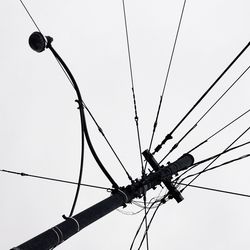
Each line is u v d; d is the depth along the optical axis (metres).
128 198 7.04
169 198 8.75
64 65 6.79
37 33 6.54
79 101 6.95
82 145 6.81
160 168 8.71
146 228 7.33
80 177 6.54
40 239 4.74
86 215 5.70
